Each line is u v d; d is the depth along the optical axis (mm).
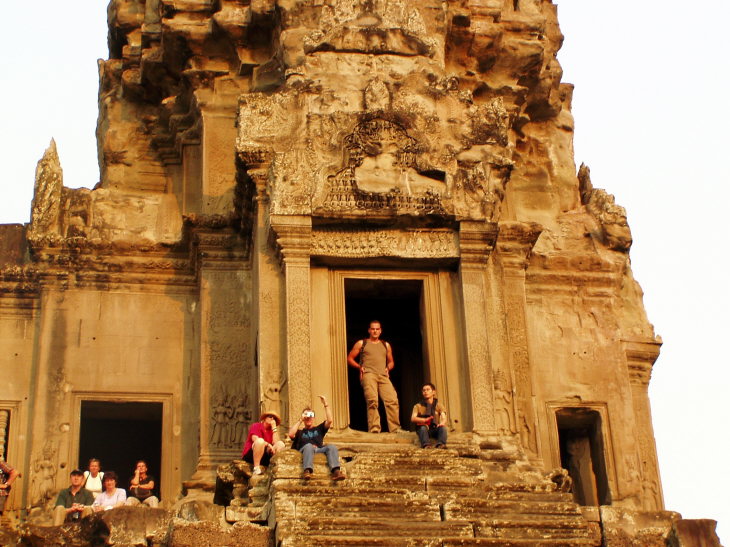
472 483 22578
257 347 26047
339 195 26109
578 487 29656
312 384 25375
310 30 28234
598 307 30156
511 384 26953
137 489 25250
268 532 21141
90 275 28969
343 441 24406
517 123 31266
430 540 20859
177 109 30812
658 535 22656
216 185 29375
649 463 29594
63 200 29594
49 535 21578
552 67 32000
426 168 26531
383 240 26188
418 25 28141
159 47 30844
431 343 25969
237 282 28484
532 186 31422
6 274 28797
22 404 28109
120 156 31000
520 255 29078
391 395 25391
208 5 30172
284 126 26781
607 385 29531
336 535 20875
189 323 29031
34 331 28688
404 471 22875
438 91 27344
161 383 28516
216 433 27297
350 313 29406
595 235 30953
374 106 26875
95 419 31344
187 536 20766
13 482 27344
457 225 26328
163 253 29344
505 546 21031
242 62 29891
